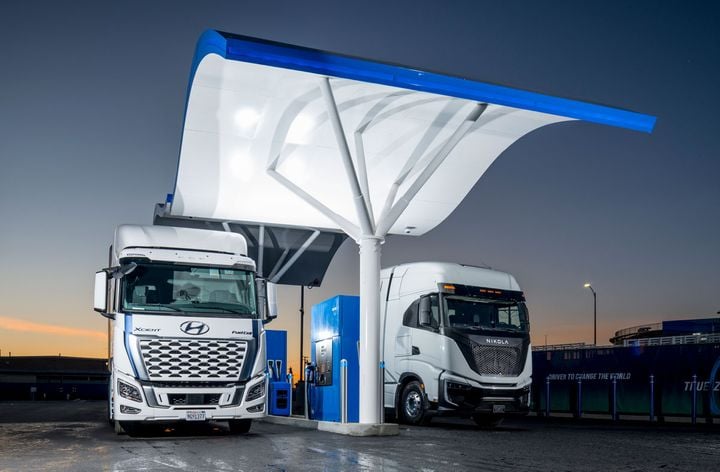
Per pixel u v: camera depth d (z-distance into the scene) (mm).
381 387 12625
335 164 16219
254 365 11523
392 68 11242
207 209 18375
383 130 14805
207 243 12492
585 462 8617
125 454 9031
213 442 10703
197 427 14195
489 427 16625
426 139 15203
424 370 15445
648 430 15641
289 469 7578
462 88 11766
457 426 16453
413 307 16094
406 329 16172
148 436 11953
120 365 10906
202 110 13680
